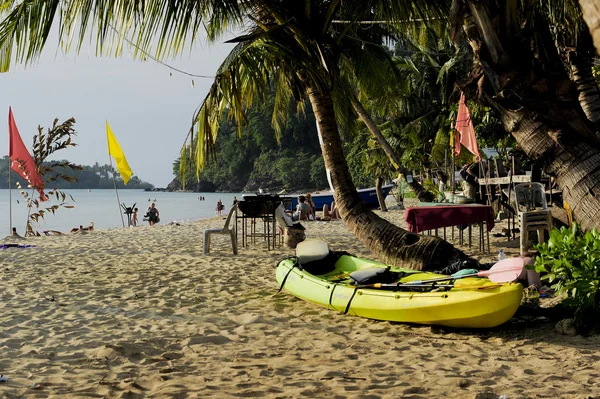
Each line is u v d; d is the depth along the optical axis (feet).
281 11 30.42
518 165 50.01
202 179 408.87
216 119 29.30
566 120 24.20
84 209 185.06
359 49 46.65
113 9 26.32
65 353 19.43
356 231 31.45
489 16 24.00
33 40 25.58
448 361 17.88
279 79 46.88
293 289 27.73
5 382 16.35
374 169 133.39
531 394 14.37
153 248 50.11
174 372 17.21
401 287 23.49
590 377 15.55
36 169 71.36
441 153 94.27
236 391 15.21
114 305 27.22
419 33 40.11
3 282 33.65
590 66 31.73
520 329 21.21
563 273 20.36
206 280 33.68
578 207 23.97
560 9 27.07
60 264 41.11
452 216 35.58
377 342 20.45
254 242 51.44
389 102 55.98
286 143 346.95
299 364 17.89
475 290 20.80
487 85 25.58
